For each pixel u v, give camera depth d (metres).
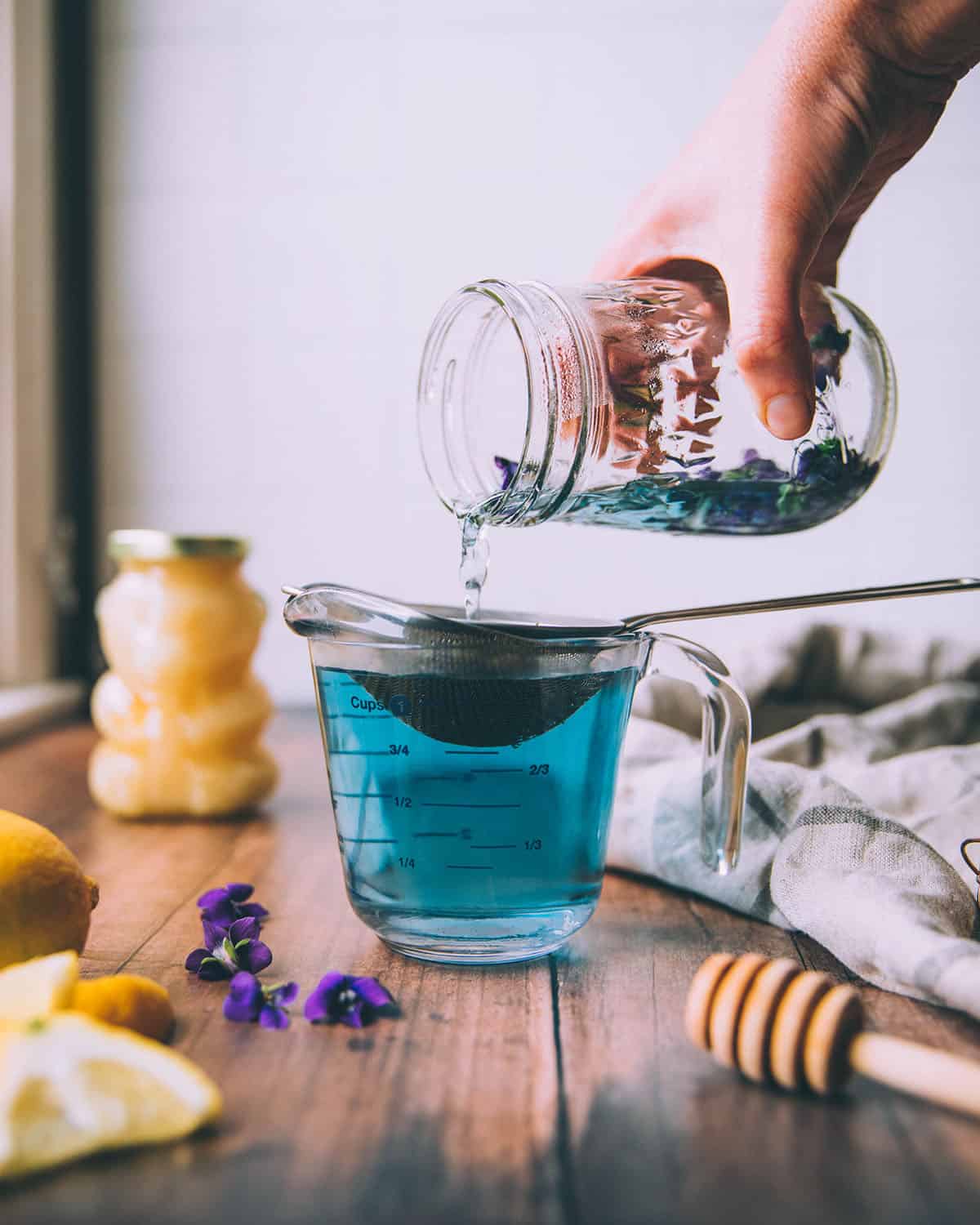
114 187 0.86
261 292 0.86
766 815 0.42
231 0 0.85
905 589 0.37
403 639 0.34
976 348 0.83
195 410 0.87
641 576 0.86
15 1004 0.29
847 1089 0.30
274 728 0.79
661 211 0.45
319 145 0.85
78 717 0.82
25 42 0.80
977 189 0.82
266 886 0.46
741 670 0.63
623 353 0.41
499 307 0.45
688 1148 0.28
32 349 0.82
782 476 0.42
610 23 0.83
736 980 0.30
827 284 0.53
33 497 0.83
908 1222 0.25
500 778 0.35
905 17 0.41
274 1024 0.33
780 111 0.41
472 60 0.84
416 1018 0.34
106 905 0.44
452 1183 0.26
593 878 0.37
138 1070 0.28
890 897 0.37
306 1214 0.25
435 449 0.46
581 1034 0.33
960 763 0.49
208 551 0.55
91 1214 0.25
